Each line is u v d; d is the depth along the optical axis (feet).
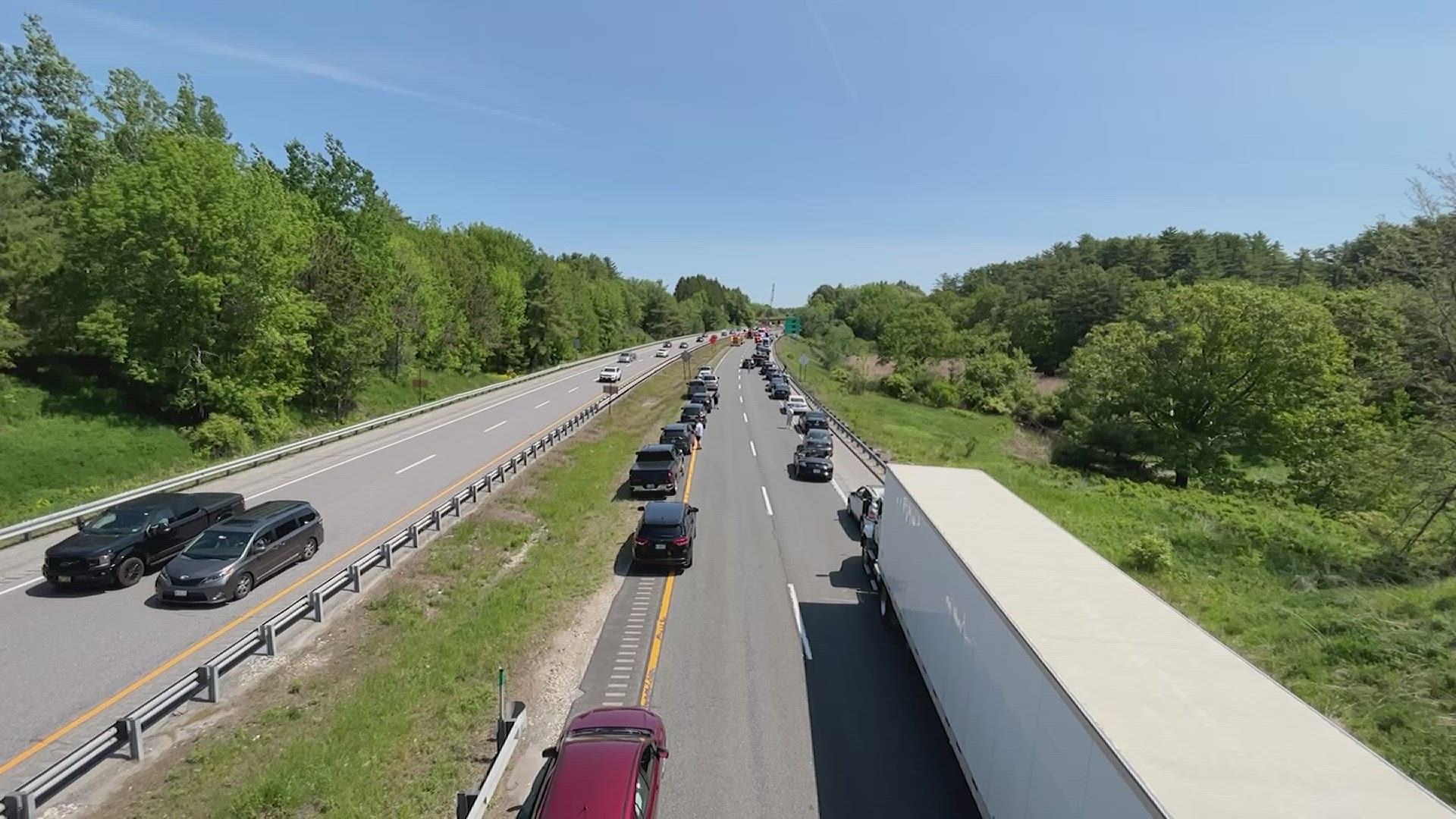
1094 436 149.59
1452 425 78.89
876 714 42.96
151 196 116.67
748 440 140.15
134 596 55.52
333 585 54.19
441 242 261.03
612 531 78.13
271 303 130.62
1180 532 88.43
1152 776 18.98
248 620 51.57
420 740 38.32
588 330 352.90
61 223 129.39
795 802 34.78
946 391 257.96
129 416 119.96
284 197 149.28
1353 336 144.05
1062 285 355.97
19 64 146.41
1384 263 85.71
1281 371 133.28
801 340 488.44
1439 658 48.62
